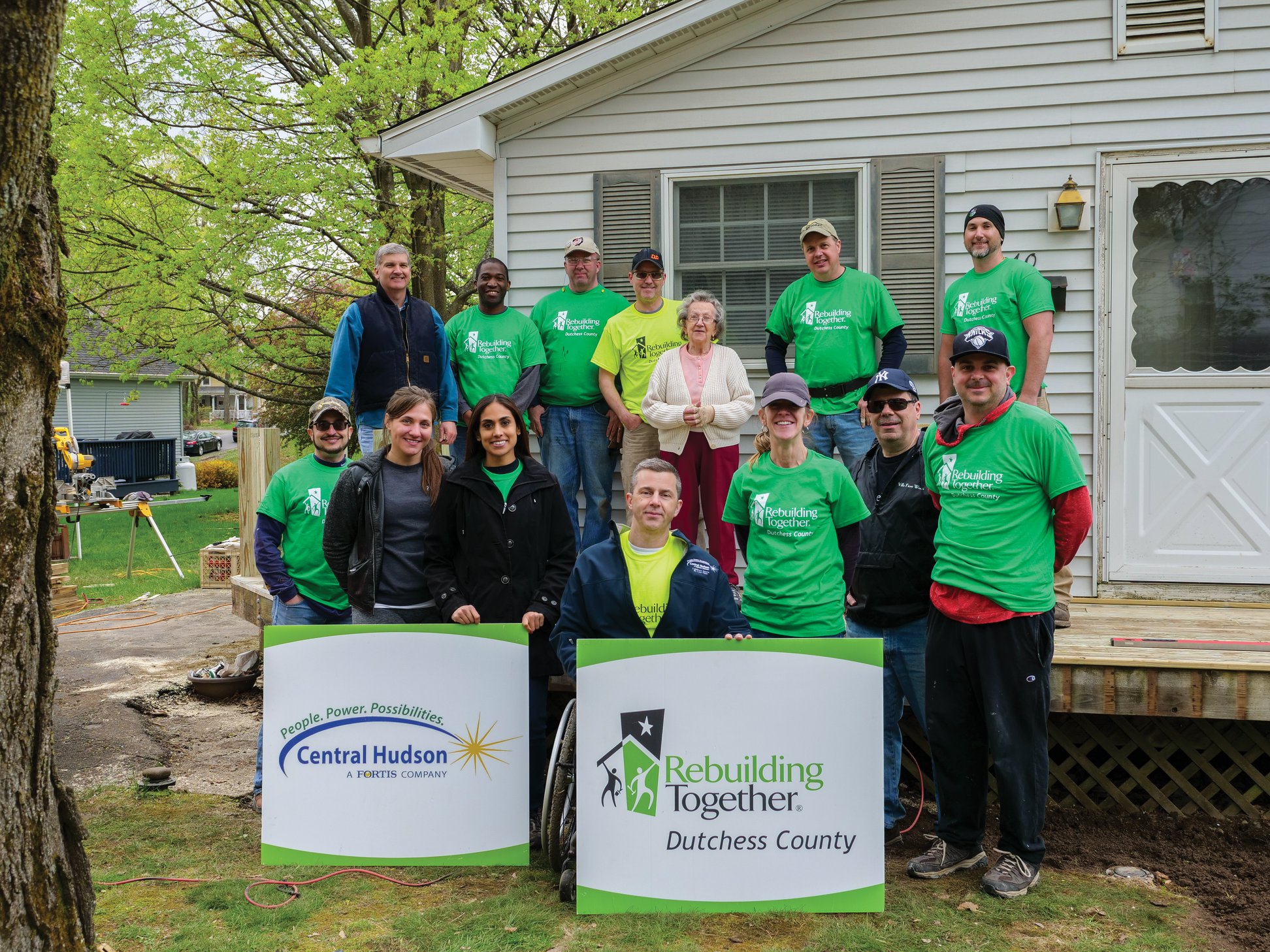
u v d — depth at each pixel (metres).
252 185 11.05
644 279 5.47
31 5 2.08
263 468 7.88
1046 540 3.56
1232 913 3.61
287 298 13.24
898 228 5.95
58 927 2.40
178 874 3.90
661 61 6.21
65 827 2.48
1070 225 5.66
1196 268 5.62
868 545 4.09
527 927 3.40
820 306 5.29
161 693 6.83
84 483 13.66
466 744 3.73
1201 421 5.62
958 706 3.69
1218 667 4.25
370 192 11.73
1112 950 3.25
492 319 5.66
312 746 3.73
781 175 6.11
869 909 3.40
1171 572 5.65
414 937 3.33
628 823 3.42
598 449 5.77
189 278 10.80
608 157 6.33
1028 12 5.75
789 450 3.95
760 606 4.02
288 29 12.91
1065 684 4.43
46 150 2.31
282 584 4.67
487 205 13.20
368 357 5.23
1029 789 3.58
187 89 11.36
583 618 3.78
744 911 3.40
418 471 4.29
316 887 3.78
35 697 2.36
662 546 3.78
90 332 12.90
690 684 3.43
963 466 3.59
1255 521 5.55
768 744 3.41
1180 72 5.58
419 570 4.20
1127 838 4.43
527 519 4.06
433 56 10.36
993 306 4.79
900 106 5.93
